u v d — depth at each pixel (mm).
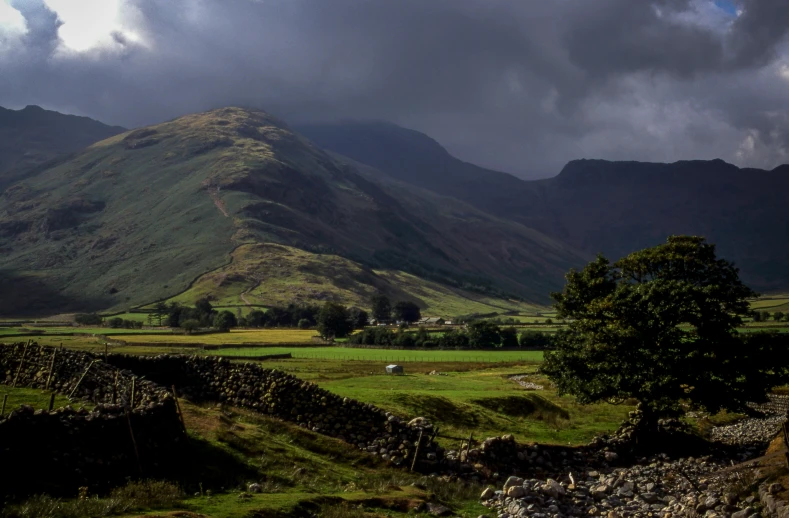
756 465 32250
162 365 37469
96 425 22688
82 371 32188
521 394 56562
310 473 26812
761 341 42000
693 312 41125
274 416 33656
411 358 120875
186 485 22672
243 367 36562
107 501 19531
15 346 36375
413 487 27359
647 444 42156
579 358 46094
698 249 45406
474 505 26531
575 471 35188
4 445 19719
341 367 94062
